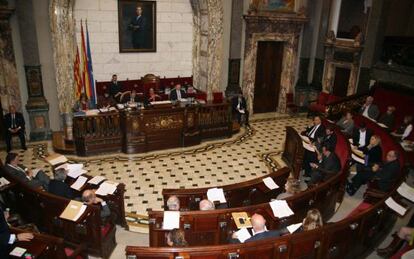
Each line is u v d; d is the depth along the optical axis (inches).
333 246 185.6
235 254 160.7
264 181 249.1
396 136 371.6
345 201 296.7
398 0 454.9
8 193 240.5
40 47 382.6
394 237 216.1
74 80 405.1
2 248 162.7
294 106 538.3
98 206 201.2
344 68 497.0
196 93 489.4
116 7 445.4
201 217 198.7
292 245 169.6
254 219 184.5
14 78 379.6
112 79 445.7
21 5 361.1
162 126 385.1
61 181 234.2
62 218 194.2
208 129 420.2
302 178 337.4
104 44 451.5
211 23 458.9
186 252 159.2
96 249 210.1
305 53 528.1
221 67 485.7
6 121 363.3
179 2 479.8
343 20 483.2
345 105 445.1
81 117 358.0
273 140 432.5
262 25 486.0
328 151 306.7
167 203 209.3
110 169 340.8
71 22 394.3
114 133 374.9
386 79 442.6
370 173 297.9
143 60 480.4
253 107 539.2
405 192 231.9
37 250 165.0
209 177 332.5
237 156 382.3
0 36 361.7
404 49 423.2
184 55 505.4
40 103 393.7
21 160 351.6
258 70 523.5
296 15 507.2
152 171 340.2
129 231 246.5
